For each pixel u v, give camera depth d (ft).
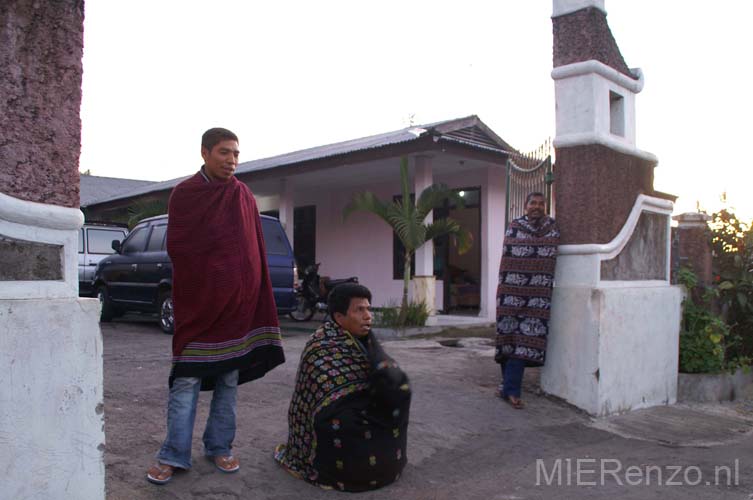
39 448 8.62
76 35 9.25
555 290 18.60
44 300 8.71
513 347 18.08
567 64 18.63
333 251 49.88
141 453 12.41
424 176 35.29
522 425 16.60
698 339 21.99
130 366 20.99
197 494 11.04
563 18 18.79
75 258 9.18
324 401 11.73
